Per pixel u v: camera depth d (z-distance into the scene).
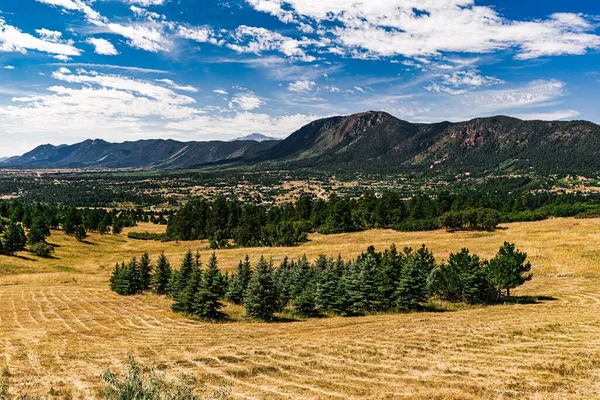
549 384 22.75
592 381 22.97
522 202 154.25
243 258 100.44
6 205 149.25
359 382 24.78
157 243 146.50
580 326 35.34
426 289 53.78
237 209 166.75
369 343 33.47
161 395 12.96
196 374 26.66
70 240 130.88
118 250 129.88
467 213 120.75
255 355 31.09
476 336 34.19
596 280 62.34
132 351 32.69
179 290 62.09
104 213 190.62
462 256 60.75
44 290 69.94
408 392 22.64
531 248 88.19
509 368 25.95
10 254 99.75
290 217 158.25
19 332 41.06
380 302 53.94
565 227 110.25
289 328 43.81
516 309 47.47
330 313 53.66
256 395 22.94
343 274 58.78
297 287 60.88
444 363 27.69
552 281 64.81
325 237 130.00
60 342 36.62
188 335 40.56
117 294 68.88
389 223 142.50
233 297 61.19
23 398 21.39
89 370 27.27
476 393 22.06
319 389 23.78
